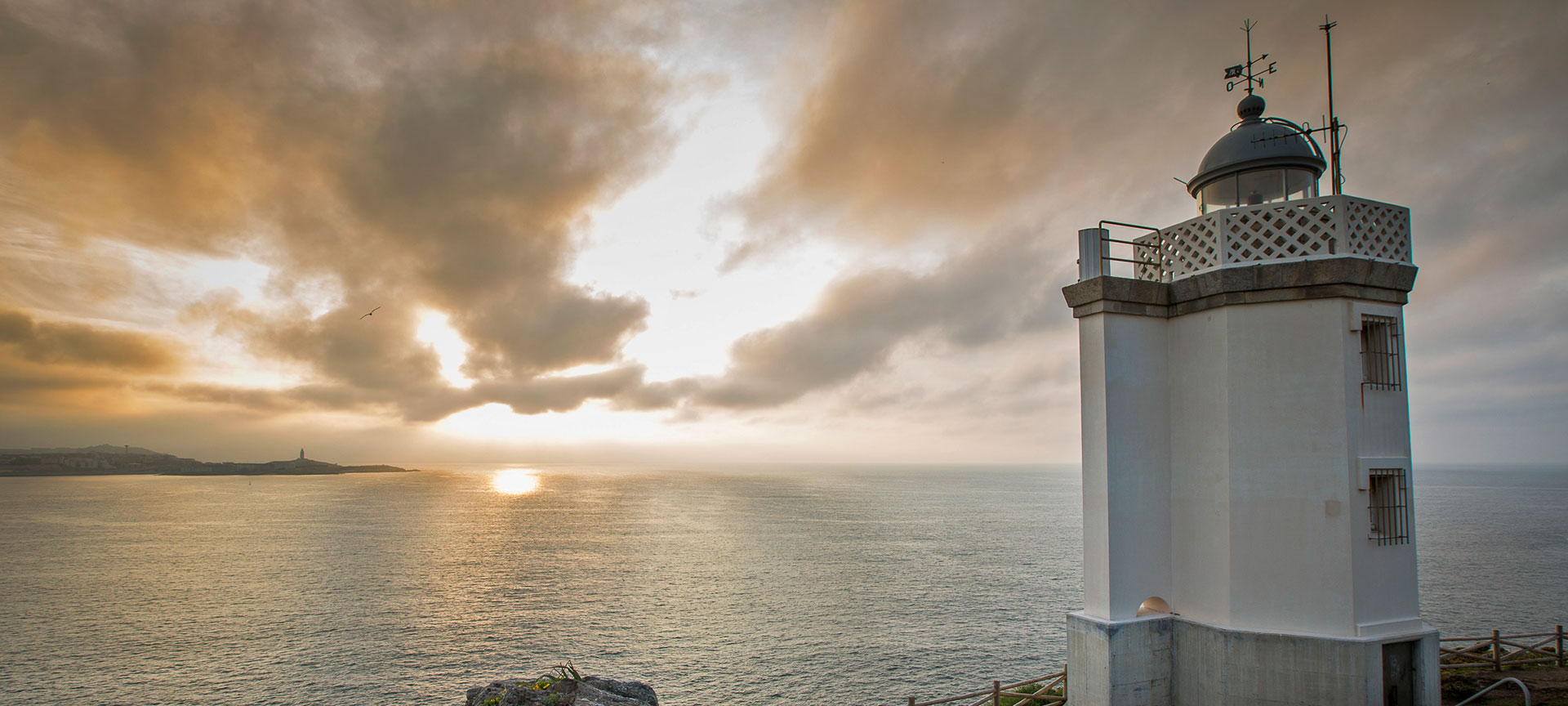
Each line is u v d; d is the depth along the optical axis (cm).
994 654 5512
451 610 7225
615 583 8719
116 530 15888
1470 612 6100
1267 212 1262
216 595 8194
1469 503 19838
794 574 9269
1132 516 1338
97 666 5481
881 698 4572
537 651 5722
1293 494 1211
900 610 7038
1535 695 1393
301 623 6769
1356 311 1202
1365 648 1141
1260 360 1250
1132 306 1366
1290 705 1180
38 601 7938
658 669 5194
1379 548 1189
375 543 13062
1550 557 9181
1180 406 1364
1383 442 1212
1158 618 1328
